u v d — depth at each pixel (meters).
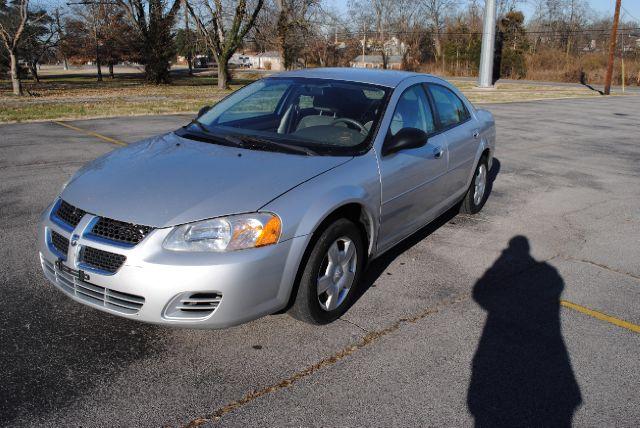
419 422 2.68
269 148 3.72
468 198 6.02
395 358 3.23
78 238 3.04
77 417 2.61
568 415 2.79
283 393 2.86
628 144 12.28
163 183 3.21
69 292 3.16
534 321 3.76
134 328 3.43
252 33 34.16
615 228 5.96
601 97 29.47
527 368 3.19
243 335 3.40
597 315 3.89
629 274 4.67
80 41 53.72
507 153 10.62
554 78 51.03
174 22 37.00
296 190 3.21
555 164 9.62
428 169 4.48
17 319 3.48
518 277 4.50
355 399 2.83
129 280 2.87
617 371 3.20
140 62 55.78
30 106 16.91
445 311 3.84
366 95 4.30
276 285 3.08
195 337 3.36
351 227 3.54
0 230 5.07
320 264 3.34
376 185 3.73
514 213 6.41
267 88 4.64
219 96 23.03
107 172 3.44
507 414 2.78
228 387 2.89
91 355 3.13
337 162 3.59
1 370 2.95
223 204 3.02
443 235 5.50
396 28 70.75
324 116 4.12
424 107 4.77
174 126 12.27
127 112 14.97
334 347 3.31
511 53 53.72
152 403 2.74
